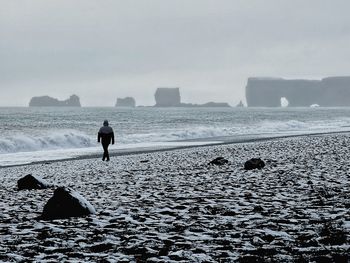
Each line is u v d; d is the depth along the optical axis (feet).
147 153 207.31
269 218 51.06
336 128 456.04
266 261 32.99
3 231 49.90
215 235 43.62
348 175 90.58
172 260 34.37
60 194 59.88
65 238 44.86
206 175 106.52
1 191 96.73
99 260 35.19
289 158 138.51
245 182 88.63
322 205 58.23
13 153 226.17
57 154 218.18
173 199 70.44
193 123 616.80
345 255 33.37
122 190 86.38
